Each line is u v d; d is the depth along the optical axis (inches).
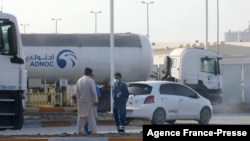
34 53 2272.4
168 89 1713.8
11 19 936.3
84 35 2329.0
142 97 1664.6
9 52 934.4
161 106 1678.2
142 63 2348.7
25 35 2292.1
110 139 992.9
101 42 2320.4
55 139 976.9
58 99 2324.1
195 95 1775.3
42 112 2101.4
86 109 1166.3
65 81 2314.2
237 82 2783.0
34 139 969.5
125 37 2351.1
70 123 1740.9
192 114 1756.9
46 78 2306.8
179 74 2367.1
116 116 1354.6
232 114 2374.5
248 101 2765.7
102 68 2313.0
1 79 927.7
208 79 2399.1
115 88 1352.1
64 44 2297.0
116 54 2320.4
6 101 933.8
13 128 942.4
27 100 2306.8
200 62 2390.5
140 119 1673.2
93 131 1172.5
